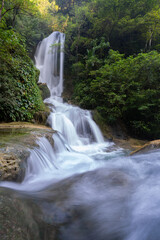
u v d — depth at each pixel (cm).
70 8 2381
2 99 582
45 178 291
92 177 270
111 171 296
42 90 1223
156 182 231
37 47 2116
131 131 1094
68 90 1783
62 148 512
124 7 1460
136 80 1053
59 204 169
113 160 411
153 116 1025
